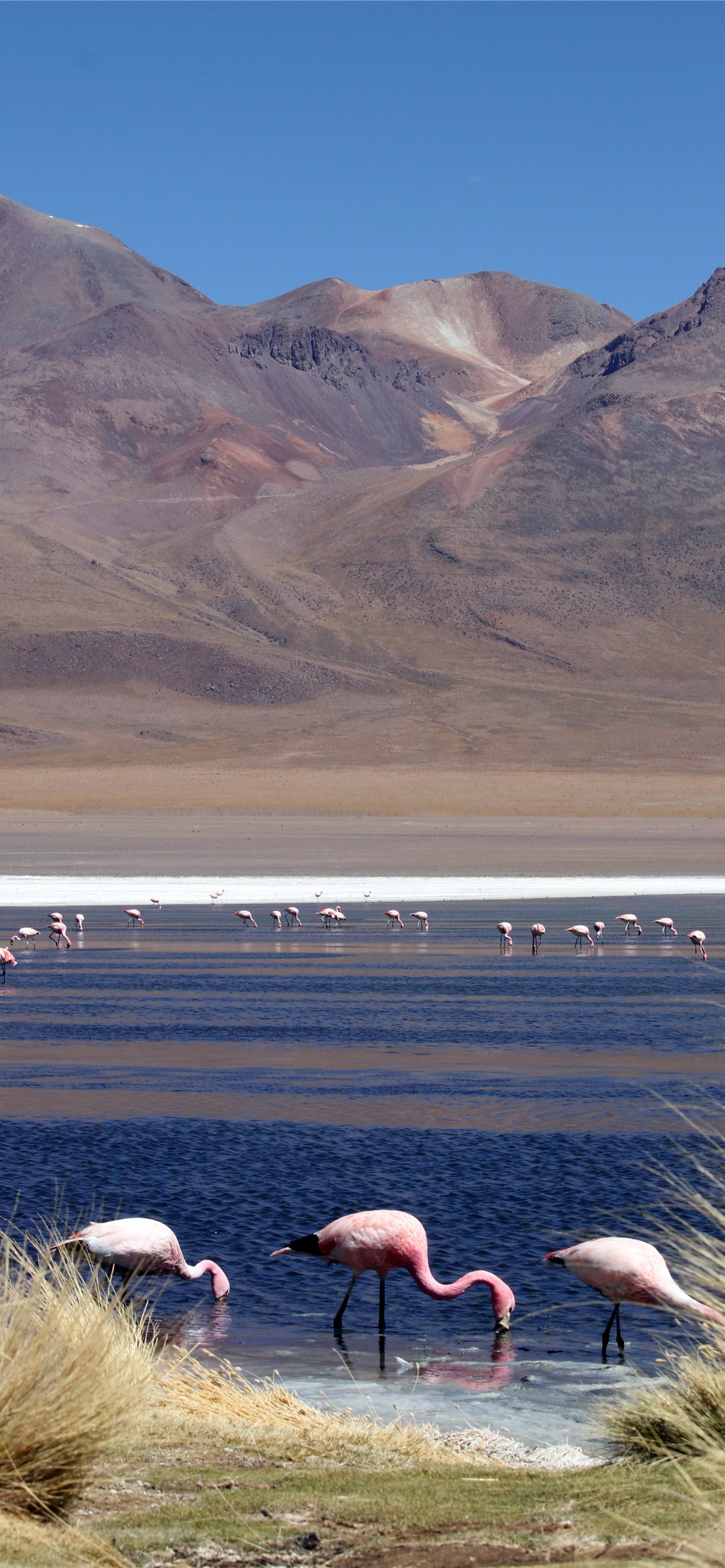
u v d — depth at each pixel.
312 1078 37.66
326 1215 23.91
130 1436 12.96
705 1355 14.66
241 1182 25.97
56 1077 37.75
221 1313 19.58
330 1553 10.45
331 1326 19.12
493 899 106.81
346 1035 45.59
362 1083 36.91
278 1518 11.23
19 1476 11.19
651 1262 16.44
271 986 59.25
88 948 75.44
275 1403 15.16
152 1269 18.23
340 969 65.75
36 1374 11.99
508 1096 35.06
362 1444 13.71
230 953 73.19
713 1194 25.20
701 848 144.50
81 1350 12.58
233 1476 12.31
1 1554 9.90
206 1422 14.02
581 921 92.56
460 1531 10.90
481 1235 22.72
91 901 100.75
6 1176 26.45
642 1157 28.25
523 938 82.31
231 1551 10.45
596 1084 36.78
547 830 160.38
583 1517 11.09
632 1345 18.61
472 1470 12.88
